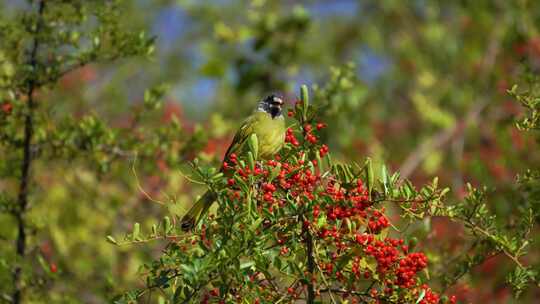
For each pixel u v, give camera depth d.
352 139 19.58
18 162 11.55
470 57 23.73
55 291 11.69
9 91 11.29
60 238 14.47
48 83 11.46
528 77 10.49
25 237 11.32
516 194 10.10
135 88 22.02
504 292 11.84
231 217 6.79
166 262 6.96
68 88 17.81
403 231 7.32
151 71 22.16
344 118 18.97
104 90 19.12
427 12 25.03
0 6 12.12
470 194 7.73
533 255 11.72
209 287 7.63
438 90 23.45
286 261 7.27
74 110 17.66
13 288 10.84
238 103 19.78
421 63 24.30
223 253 6.68
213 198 7.50
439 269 10.10
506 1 22.03
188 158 12.63
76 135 11.78
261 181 7.31
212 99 21.48
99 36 11.41
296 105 7.75
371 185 6.99
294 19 18.94
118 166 13.41
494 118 20.03
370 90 23.62
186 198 14.47
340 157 19.44
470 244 10.23
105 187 15.08
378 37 25.44
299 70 20.59
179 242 7.07
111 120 18.23
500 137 14.17
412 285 7.08
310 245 7.28
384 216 7.21
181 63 22.98
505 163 14.20
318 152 7.23
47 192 14.98
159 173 13.14
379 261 7.04
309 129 7.67
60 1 11.40
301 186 7.16
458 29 24.73
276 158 7.65
